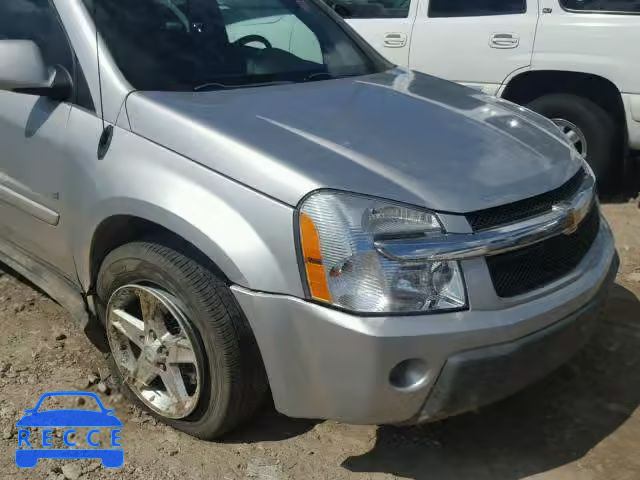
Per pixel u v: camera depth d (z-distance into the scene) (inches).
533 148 112.9
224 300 100.5
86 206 113.0
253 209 95.1
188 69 122.3
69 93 118.8
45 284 133.9
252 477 105.6
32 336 140.0
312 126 107.3
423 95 130.4
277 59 136.6
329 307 91.0
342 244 90.4
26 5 129.5
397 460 110.3
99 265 120.2
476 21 226.1
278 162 95.7
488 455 112.2
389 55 244.1
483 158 104.7
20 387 124.6
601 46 208.4
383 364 89.9
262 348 97.3
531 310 96.1
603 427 119.3
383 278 90.2
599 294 109.2
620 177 230.1
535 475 108.0
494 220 95.8
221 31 133.2
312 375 94.4
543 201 102.5
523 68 220.8
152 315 109.4
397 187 94.1
